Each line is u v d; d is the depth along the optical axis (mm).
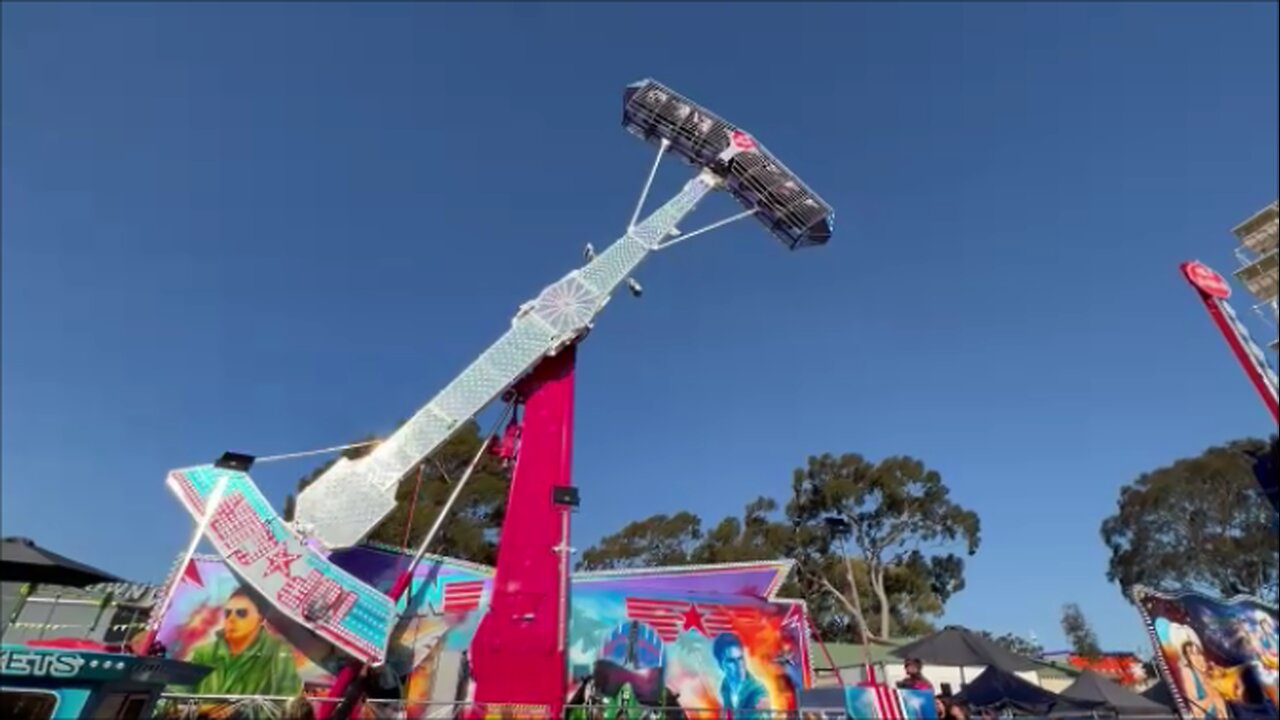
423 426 17562
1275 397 20266
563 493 17438
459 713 14992
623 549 54281
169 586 15062
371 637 15555
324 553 15914
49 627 17438
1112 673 49906
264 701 14914
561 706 15375
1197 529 52875
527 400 18734
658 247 21781
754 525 59812
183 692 16531
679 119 24031
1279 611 21438
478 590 19062
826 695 15000
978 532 58094
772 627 20562
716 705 19125
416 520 33938
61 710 9094
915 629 58000
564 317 19469
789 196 23906
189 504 15367
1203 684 19141
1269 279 31141
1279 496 21828
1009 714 21016
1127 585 57094
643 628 19719
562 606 16391
